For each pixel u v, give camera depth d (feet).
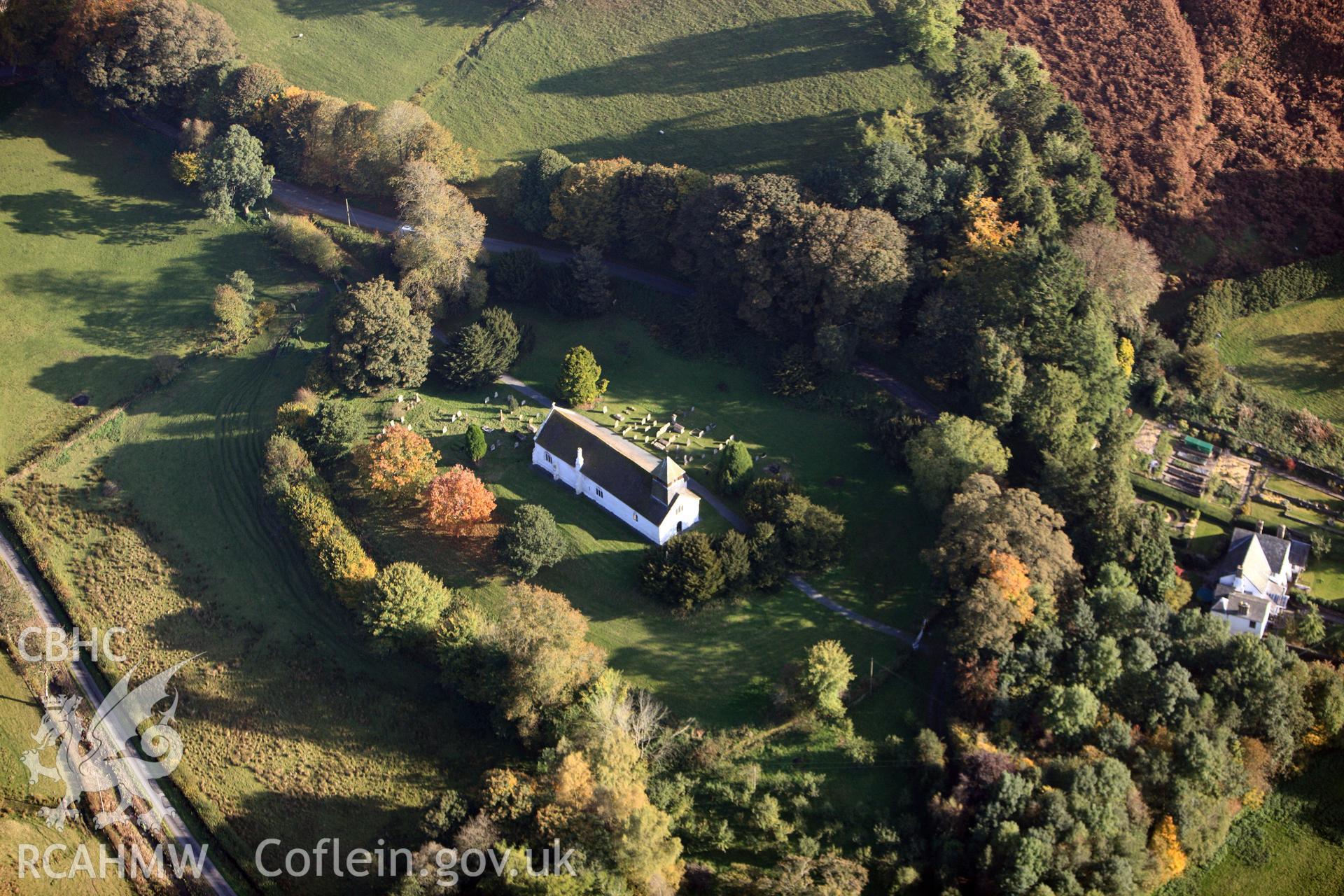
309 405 478.18
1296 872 336.08
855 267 464.65
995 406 428.56
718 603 399.65
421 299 506.89
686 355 505.66
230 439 481.87
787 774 349.00
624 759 341.00
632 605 402.52
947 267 473.26
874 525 426.10
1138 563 389.60
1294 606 399.85
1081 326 441.27
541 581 414.82
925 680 374.63
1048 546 370.73
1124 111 541.34
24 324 538.06
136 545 445.37
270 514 451.53
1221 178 517.55
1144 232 506.07
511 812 338.13
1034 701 354.33
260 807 365.20
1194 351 465.47
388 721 382.42
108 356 525.75
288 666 401.08
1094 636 363.56
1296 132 528.63
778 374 476.13
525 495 443.73
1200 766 335.47
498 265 531.50
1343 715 354.74
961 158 516.32
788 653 384.47
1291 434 451.53
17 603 420.77
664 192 522.06
